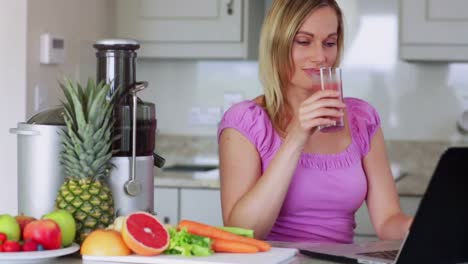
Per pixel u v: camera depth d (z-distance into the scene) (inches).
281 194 78.6
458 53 146.6
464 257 65.1
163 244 67.2
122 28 156.0
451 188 60.4
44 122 74.5
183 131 170.2
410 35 147.7
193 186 140.5
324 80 72.2
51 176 74.4
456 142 160.9
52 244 66.0
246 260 65.6
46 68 129.3
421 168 161.5
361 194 86.9
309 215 85.4
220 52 153.9
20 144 75.8
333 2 86.5
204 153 168.9
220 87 168.9
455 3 145.8
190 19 153.9
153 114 78.7
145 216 68.7
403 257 61.0
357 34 163.5
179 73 169.9
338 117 72.6
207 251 67.4
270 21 85.6
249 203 78.6
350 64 163.9
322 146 86.0
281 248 72.2
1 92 123.4
